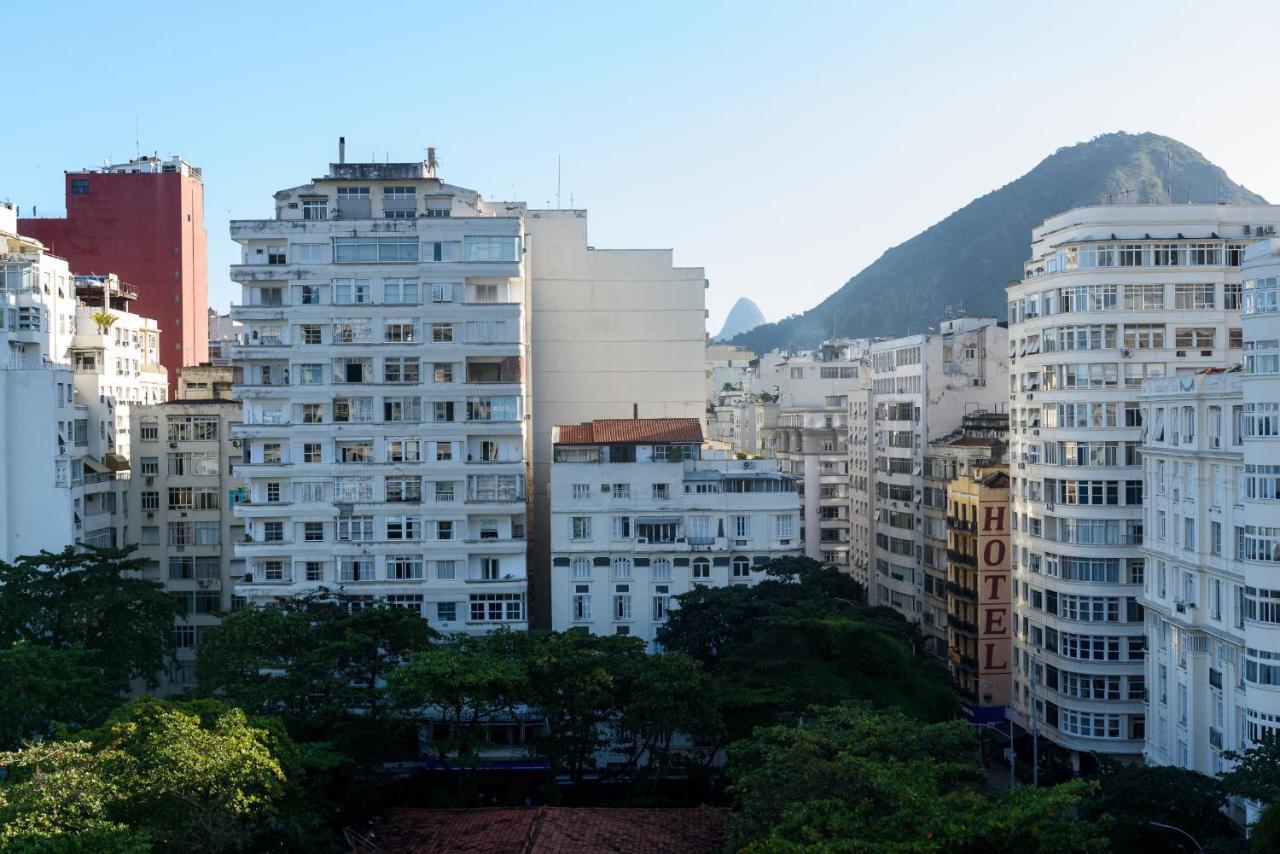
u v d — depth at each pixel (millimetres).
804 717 78062
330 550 98938
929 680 88188
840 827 49031
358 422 99188
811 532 162125
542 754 79250
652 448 101500
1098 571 96375
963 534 115312
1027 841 48219
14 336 106375
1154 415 86250
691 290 119188
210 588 112812
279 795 59469
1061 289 99625
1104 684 95938
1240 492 72875
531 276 117938
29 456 101688
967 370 132875
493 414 99750
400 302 99250
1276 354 69438
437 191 103625
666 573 100000
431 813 72000
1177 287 97438
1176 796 67562
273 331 99750
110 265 158000
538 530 117000
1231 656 74938
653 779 84188
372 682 84312
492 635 83688
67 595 85812
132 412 113750
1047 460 101000
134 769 54469
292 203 103250
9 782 54188
